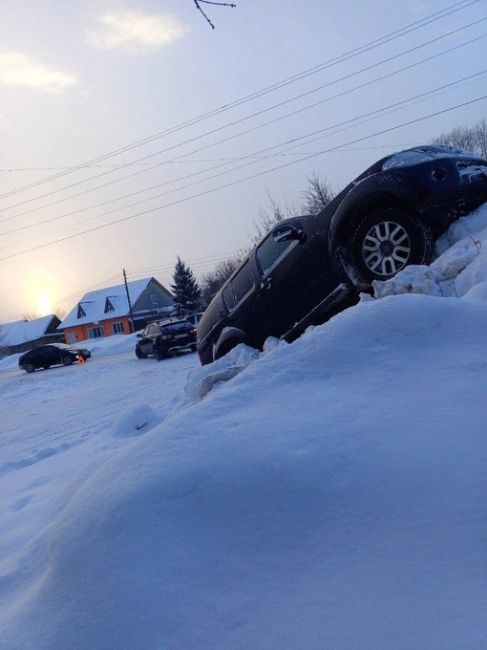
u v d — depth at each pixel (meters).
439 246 5.18
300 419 2.28
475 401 2.19
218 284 60.69
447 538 1.58
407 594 1.45
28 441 8.13
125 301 66.00
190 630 1.46
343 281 5.71
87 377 18.56
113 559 1.69
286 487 1.86
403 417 2.17
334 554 1.62
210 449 2.07
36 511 3.30
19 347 75.31
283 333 6.61
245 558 1.65
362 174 5.72
